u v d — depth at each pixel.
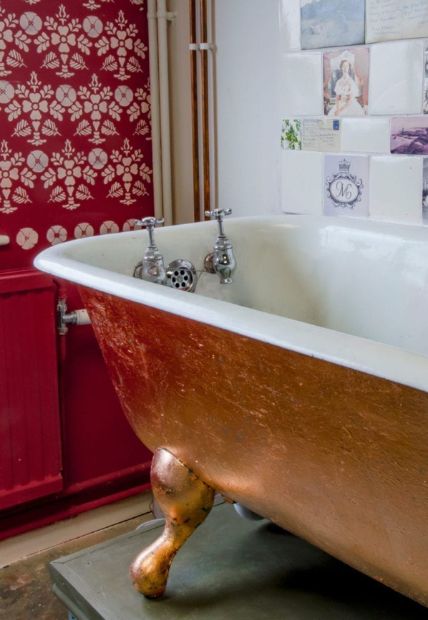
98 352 2.17
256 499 1.29
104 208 2.26
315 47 1.92
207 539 1.68
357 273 1.73
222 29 2.21
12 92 2.04
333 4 1.85
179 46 2.30
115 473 2.24
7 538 2.08
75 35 2.12
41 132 2.11
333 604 1.44
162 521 1.79
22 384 1.99
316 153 1.97
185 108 2.33
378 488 1.00
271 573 1.55
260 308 1.86
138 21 2.23
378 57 1.77
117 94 2.22
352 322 1.75
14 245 2.12
